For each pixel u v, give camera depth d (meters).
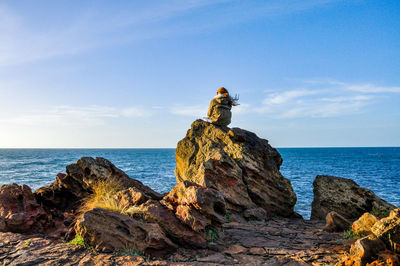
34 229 7.28
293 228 8.92
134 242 5.98
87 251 5.83
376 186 33.41
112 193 8.62
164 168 61.84
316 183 12.08
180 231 6.45
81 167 9.51
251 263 5.57
